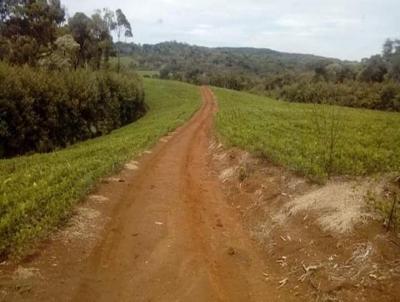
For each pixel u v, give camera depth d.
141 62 161.12
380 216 7.89
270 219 9.81
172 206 11.47
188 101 62.84
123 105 46.88
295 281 7.15
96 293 6.74
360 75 91.25
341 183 10.20
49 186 11.19
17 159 19.86
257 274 7.61
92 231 9.12
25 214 8.84
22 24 60.59
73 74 35.62
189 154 20.38
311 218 8.84
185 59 189.12
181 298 6.73
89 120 35.66
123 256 8.15
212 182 14.49
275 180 11.75
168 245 8.77
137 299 6.66
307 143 15.26
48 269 7.18
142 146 21.25
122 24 82.75
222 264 7.99
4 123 24.67
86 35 70.50
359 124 22.59
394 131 19.64
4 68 26.64
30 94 27.14
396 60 88.88
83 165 14.27
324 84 77.81
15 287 6.45
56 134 30.08
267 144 15.38
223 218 10.67
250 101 64.06
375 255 6.87
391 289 6.18
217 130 25.81
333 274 6.89
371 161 11.75
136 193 12.52
